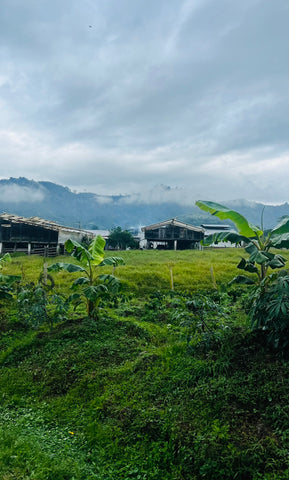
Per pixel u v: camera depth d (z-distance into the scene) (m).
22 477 3.91
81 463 4.34
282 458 3.90
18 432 4.91
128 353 7.34
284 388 4.95
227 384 5.36
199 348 6.79
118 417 5.27
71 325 9.20
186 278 16.39
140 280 15.99
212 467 3.99
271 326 6.07
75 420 5.38
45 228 34.84
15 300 12.15
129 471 4.20
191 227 41.81
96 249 9.77
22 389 6.45
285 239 6.64
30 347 8.11
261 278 7.34
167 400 5.42
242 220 7.14
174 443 4.50
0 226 35.31
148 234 42.81
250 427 4.47
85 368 6.82
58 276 17.42
